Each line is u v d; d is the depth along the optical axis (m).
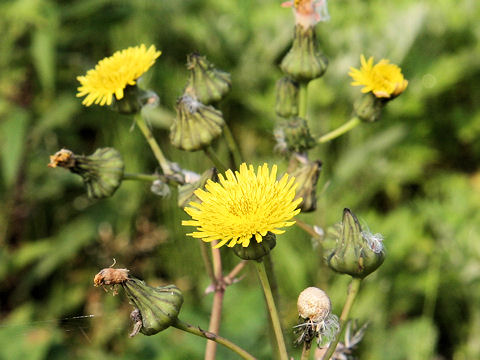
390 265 0.43
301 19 0.33
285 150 0.33
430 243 0.44
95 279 0.30
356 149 0.46
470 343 0.43
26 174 0.46
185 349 0.38
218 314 0.33
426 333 0.41
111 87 0.32
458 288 0.43
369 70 0.33
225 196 0.29
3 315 0.44
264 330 0.37
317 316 0.29
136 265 0.45
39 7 0.44
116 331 0.42
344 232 0.30
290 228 0.44
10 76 0.46
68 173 0.46
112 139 0.47
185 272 0.45
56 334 0.41
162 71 0.48
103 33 0.48
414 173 0.47
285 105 0.34
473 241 0.43
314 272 0.43
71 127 0.47
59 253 0.44
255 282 0.43
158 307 0.29
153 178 0.33
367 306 0.42
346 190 0.46
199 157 0.45
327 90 0.48
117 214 0.46
